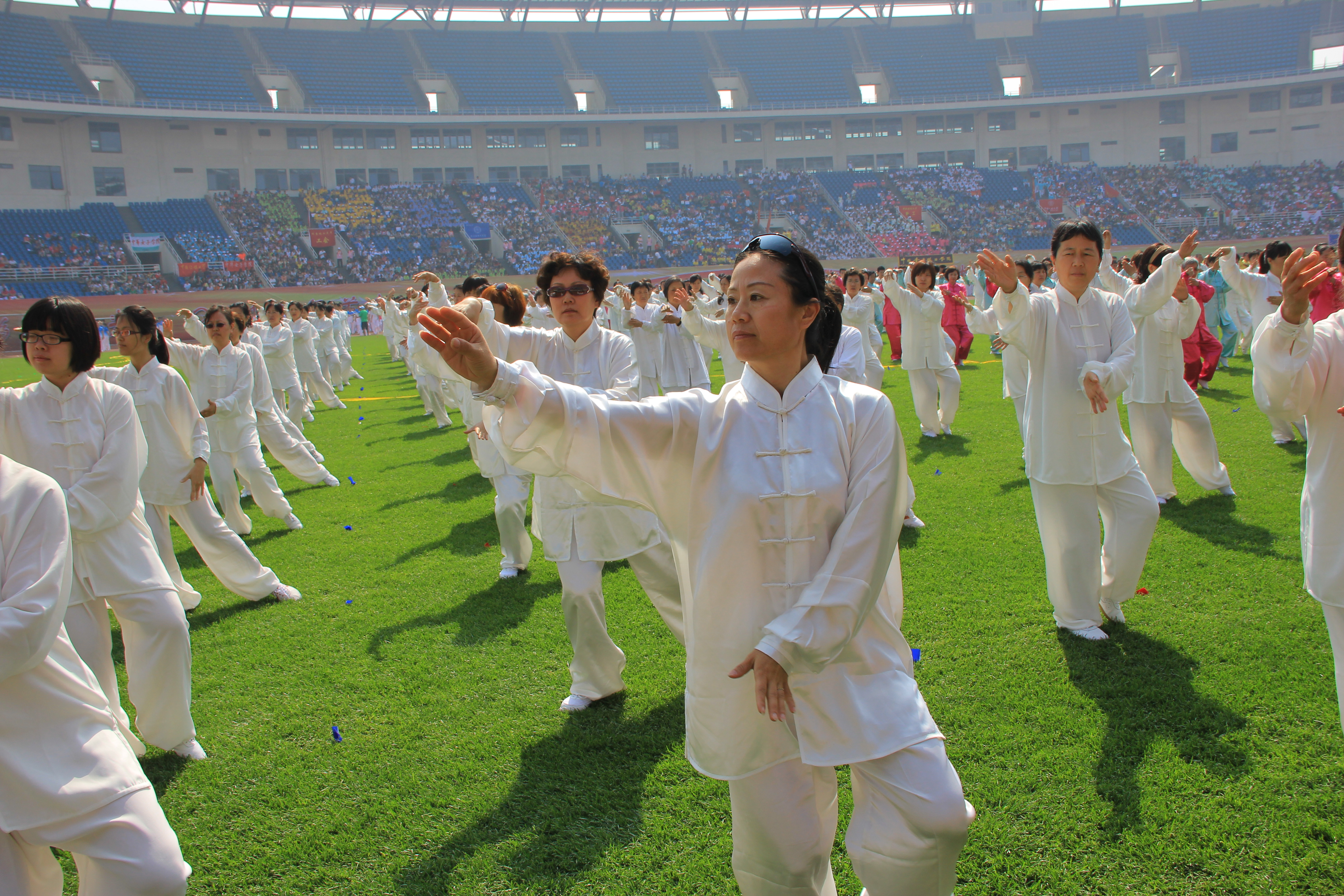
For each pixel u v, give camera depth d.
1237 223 48.03
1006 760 3.55
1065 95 51.84
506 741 3.95
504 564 6.25
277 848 3.28
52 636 2.30
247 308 11.58
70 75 43.09
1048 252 46.75
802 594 2.15
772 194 51.22
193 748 3.97
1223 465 7.53
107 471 3.66
